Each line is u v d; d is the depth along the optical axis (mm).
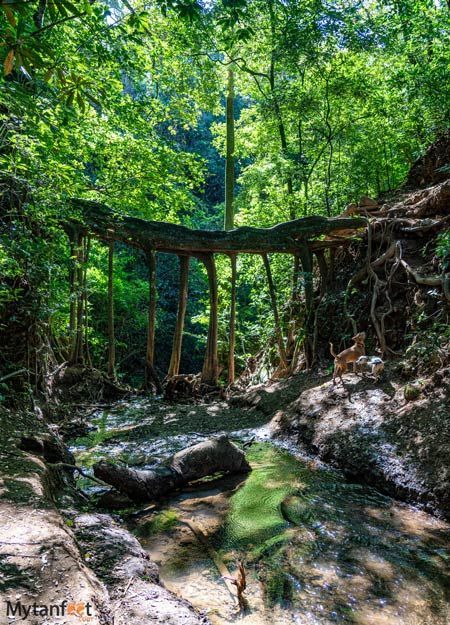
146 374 10156
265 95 12016
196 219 22250
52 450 4672
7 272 5055
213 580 3051
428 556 3320
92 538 3082
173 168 10484
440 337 5918
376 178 12516
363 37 9969
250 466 5414
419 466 4348
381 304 7855
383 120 11188
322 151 11430
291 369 9430
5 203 5855
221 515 4102
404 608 2740
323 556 3346
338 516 4004
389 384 6082
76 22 6699
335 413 5949
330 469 5188
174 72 11547
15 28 2186
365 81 10734
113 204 10438
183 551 3455
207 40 10914
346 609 2732
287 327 10609
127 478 4293
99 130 9109
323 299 9352
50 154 5758
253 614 2676
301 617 2652
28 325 6184
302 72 11008
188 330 20000
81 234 9203
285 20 10836
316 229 9250
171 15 9812
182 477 4750
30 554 2365
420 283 7059
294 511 4125
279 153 11945
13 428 4695
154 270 9930
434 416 4781
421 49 9273
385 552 3389
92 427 7293
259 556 3377
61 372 8969
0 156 5141
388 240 8203
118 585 2516
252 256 12352
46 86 4391
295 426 6355
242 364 13695
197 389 9984
